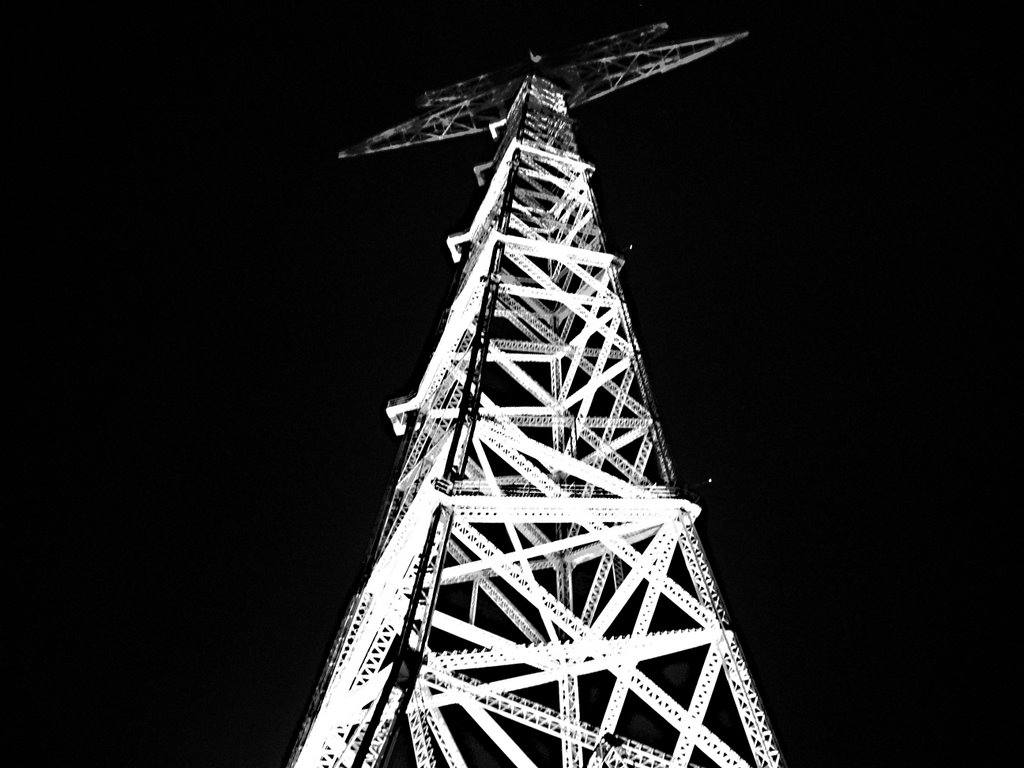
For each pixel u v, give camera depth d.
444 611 14.32
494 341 19.77
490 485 12.02
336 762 9.87
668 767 9.88
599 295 19.67
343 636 12.19
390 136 39.12
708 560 12.45
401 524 12.51
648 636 11.12
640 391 18.41
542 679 10.77
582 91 40.16
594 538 13.06
